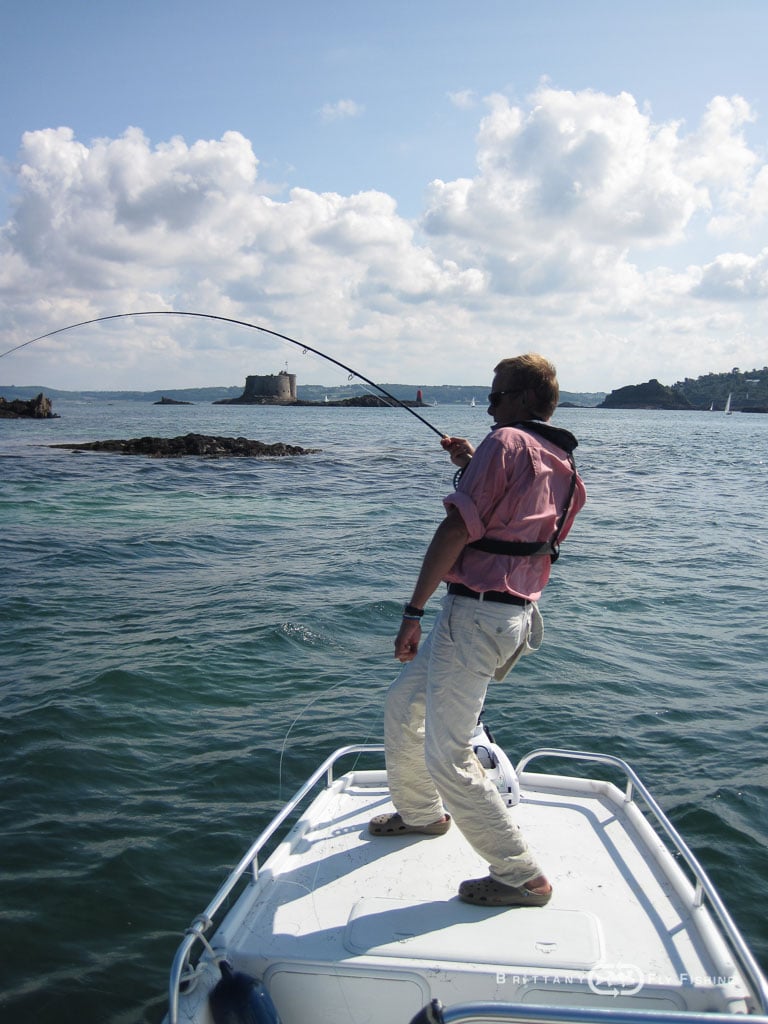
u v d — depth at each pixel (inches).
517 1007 79.2
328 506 783.7
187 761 225.6
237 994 87.5
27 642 327.3
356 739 241.1
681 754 235.3
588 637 347.9
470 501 103.8
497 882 106.1
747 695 283.3
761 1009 87.7
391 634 347.6
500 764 134.7
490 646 107.0
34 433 2021.4
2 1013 134.6
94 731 242.2
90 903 162.7
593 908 106.3
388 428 2807.6
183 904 163.6
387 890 110.1
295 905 107.0
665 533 647.1
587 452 1809.8
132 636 336.5
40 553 518.6
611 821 129.7
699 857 182.5
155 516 699.4
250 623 356.2
